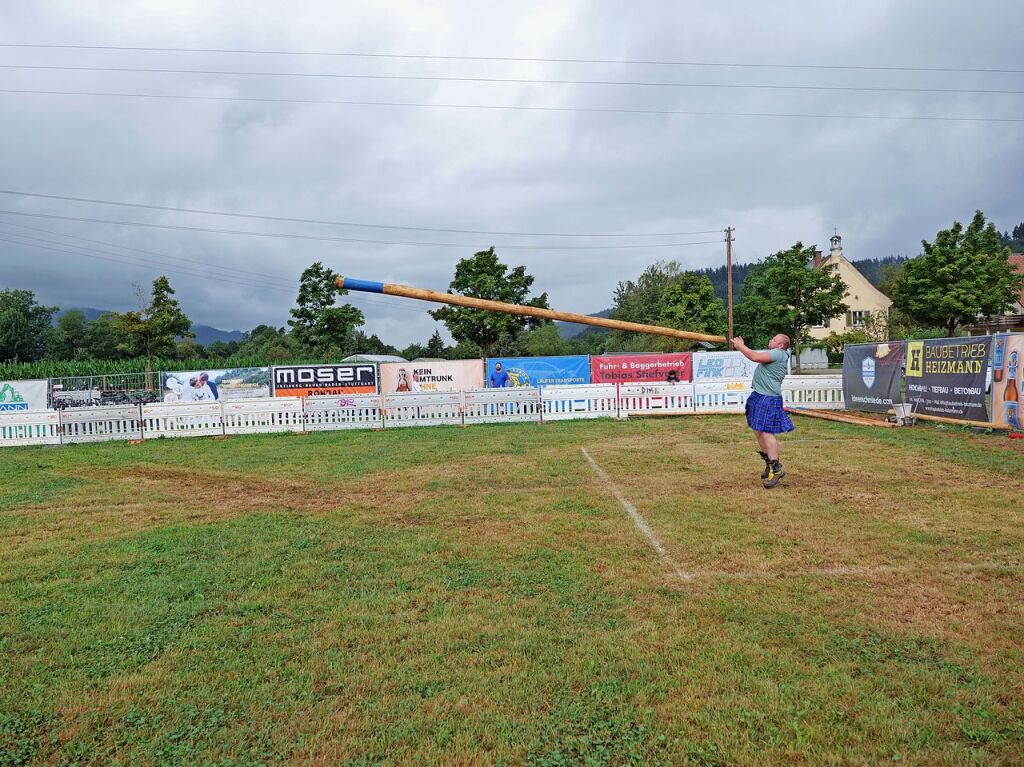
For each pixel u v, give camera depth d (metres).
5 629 3.95
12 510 7.69
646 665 3.24
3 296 74.38
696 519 6.05
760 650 3.37
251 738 2.75
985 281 37.94
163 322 34.41
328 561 5.16
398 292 11.62
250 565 5.11
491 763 2.54
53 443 15.85
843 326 60.03
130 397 24.30
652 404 17.36
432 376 21.70
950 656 3.25
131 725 2.88
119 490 8.87
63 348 72.75
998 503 6.48
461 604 4.15
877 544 5.13
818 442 11.34
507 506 6.94
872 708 2.81
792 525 5.75
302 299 35.28
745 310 46.41
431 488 8.18
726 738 2.64
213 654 3.53
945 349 13.39
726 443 11.66
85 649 3.66
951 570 4.53
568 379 21.66
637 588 4.33
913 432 12.51
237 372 23.48
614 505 6.77
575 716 2.83
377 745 2.67
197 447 14.11
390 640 3.65
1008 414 11.77
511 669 3.26
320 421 16.73
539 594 4.29
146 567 5.17
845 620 3.72
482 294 36.94
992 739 2.57
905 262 41.62
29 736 2.81
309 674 3.28
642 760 2.52
